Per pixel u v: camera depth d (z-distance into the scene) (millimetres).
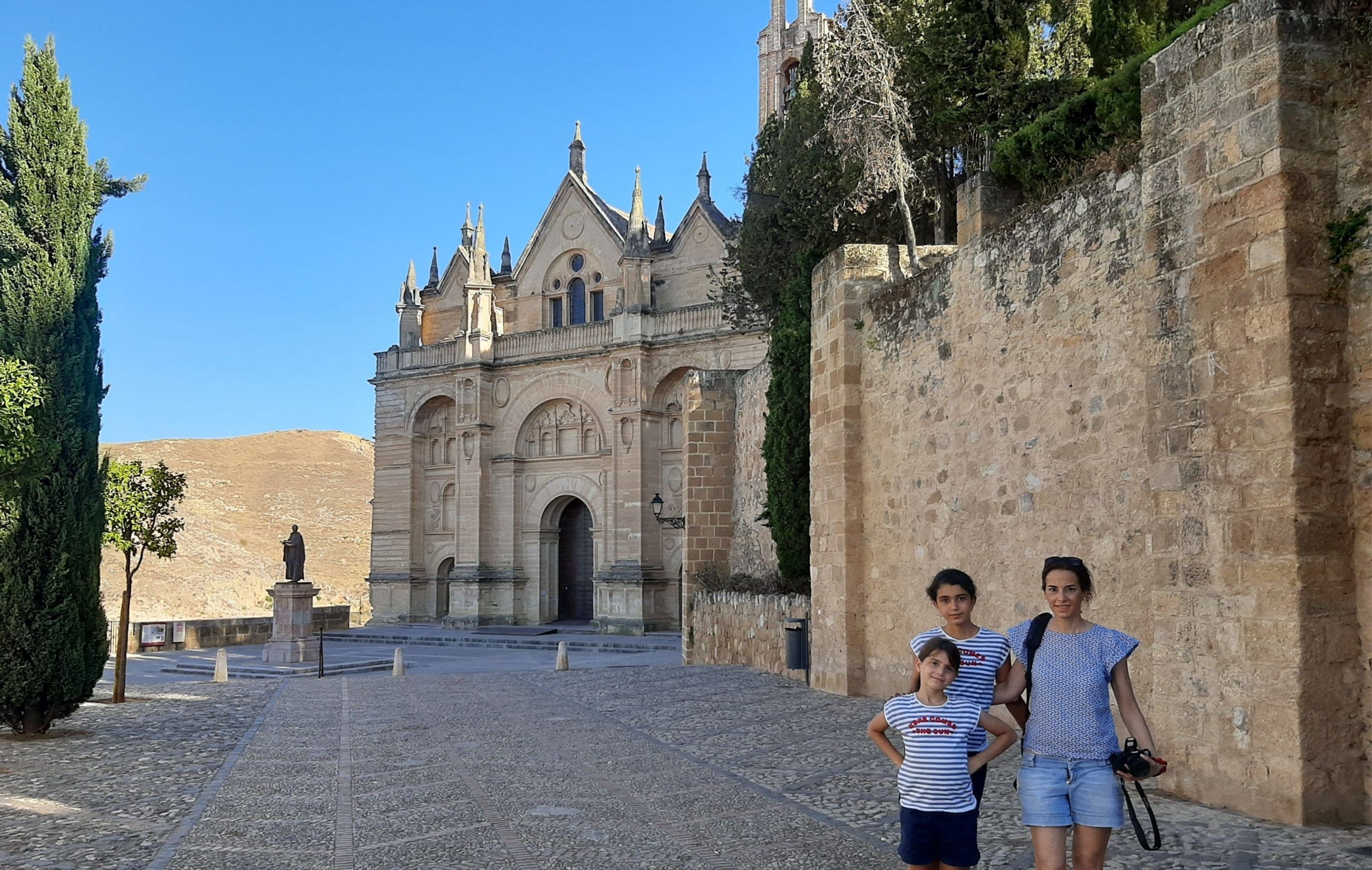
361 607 74250
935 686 5660
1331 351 8258
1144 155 9812
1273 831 7859
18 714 15180
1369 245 8164
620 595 50344
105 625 16078
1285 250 8242
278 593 35594
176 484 21797
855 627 17469
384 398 60906
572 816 9414
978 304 13984
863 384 17547
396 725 16359
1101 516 11258
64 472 15555
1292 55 8391
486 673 26891
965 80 23375
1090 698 5629
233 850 8445
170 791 11008
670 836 8617
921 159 24406
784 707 16547
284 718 17641
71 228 15945
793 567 23141
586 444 54531
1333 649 8086
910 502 15891
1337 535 8164
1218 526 8789
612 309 55875
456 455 57344
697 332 50438
